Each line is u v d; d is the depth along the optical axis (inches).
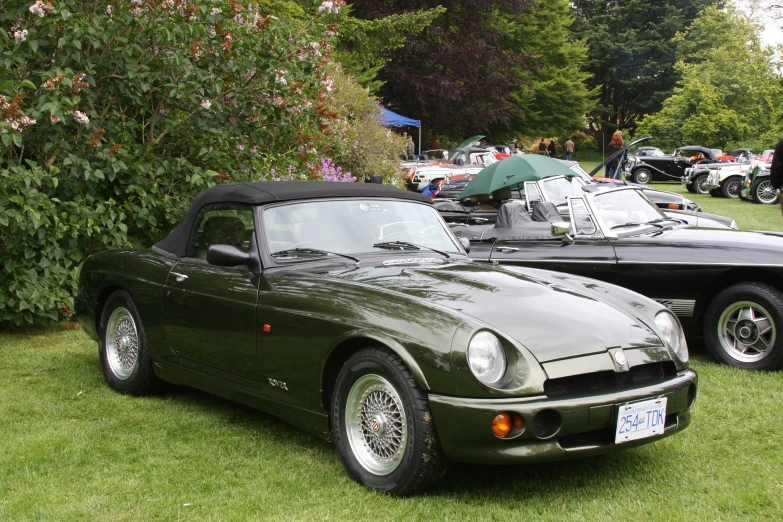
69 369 231.6
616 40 2388.0
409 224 189.8
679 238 246.8
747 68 1644.9
